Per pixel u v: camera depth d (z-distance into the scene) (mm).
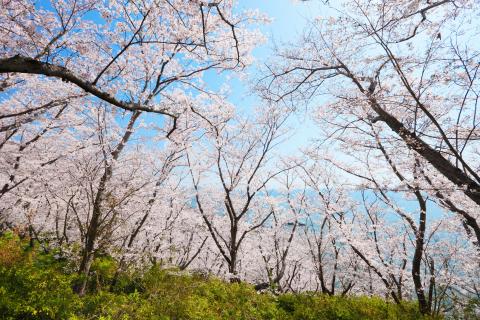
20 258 9656
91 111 8531
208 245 17844
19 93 9336
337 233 12719
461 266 9773
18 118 7320
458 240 10016
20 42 6473
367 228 13570
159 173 11781
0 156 9695
